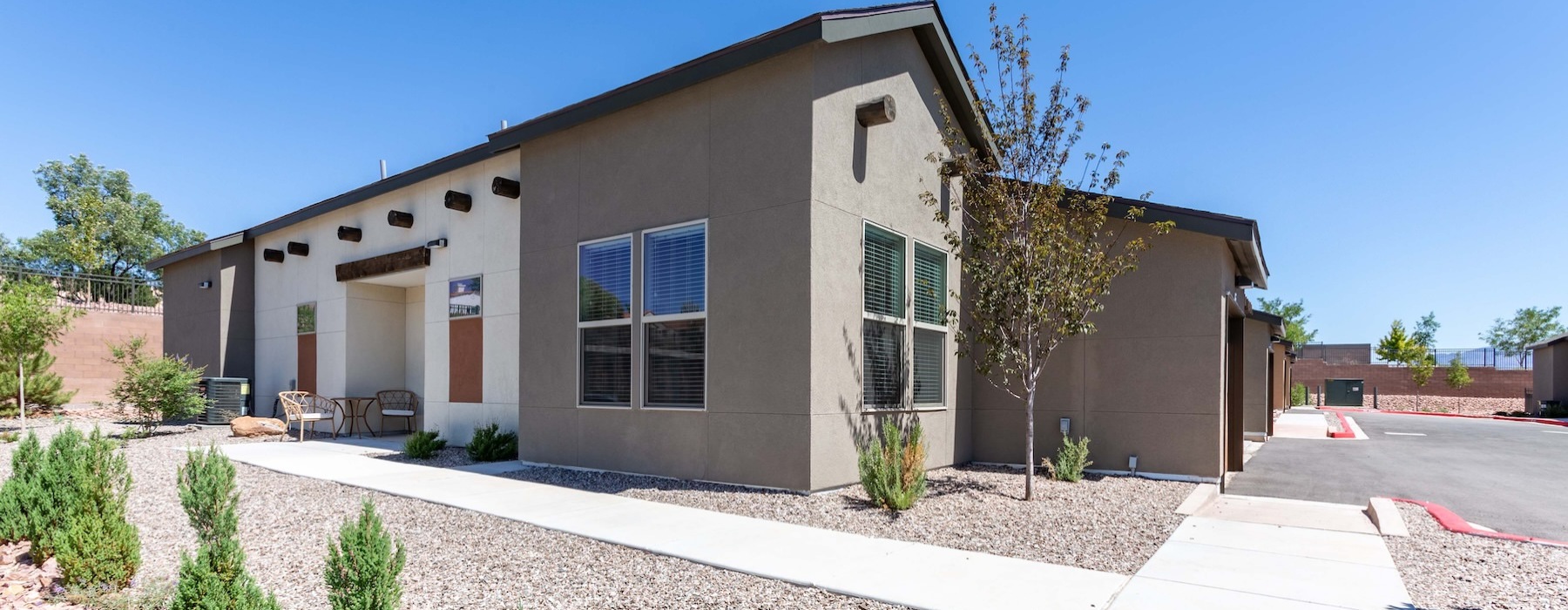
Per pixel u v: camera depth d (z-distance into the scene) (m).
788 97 8.09
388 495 7.97
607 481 8.86
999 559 5.45
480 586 4.83
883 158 9.24
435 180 13.43
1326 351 43.53
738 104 8.53
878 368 9.08
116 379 23.61
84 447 5.82
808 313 7.80
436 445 11.63
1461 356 38.84
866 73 8.89
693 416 8.77
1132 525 6.67
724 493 7.90
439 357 13.19
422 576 5.05
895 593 4.62
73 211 40.12
